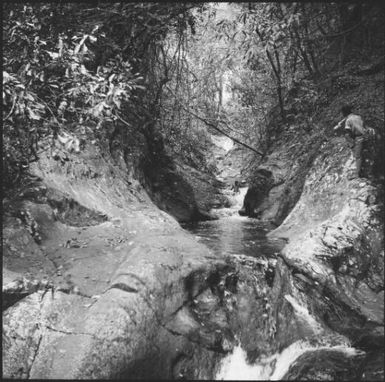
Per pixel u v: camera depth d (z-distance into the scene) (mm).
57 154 6223
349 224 6141
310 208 7621
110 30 8188
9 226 5801
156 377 4594
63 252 5879
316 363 4902
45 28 6203
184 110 14445
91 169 7512
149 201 8320
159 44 10891
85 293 5105
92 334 4543
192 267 5434
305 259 5695
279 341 5277
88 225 6641
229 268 5902
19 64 5953
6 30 5852
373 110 7758
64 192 6621
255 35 10273
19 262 5520
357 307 5301
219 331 5098
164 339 4738
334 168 7520
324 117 9703
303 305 5539
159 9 8172
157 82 12414
